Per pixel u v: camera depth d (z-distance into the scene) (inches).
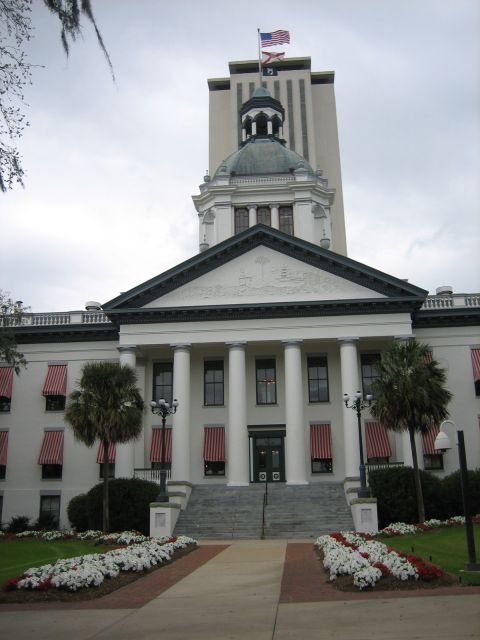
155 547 937.5
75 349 1909.4
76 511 1582.2
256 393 1854.1
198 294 1772.9
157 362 1887.3
